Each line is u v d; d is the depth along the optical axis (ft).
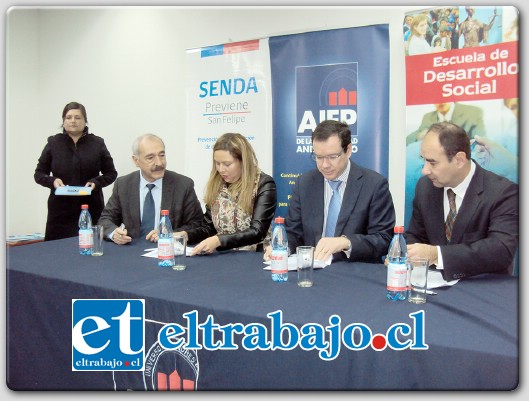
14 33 13.71
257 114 10.61
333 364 4.07
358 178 6.86
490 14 8.03
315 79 9.71
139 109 12.72
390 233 6.59
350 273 5.51
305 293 4.79
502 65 8.00
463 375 3.55
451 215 7.16
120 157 13.19
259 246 7.94
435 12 8.39
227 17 11.12
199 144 11.38
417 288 4.56
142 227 8.61
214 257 6.54
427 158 7.28
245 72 10.66
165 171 8.89
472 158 8.30
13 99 13.85
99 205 12.02
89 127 13.62
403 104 9.22
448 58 8.36
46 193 14.46
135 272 5.76
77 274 5.69
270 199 7.53
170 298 4.74
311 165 9.89
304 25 10.18
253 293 4.84
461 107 8.32
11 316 5.95
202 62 11.16
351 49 9.32
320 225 6.99
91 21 13.24
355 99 9.35
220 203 7.80
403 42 9.11
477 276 5.29
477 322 3.98
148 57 12.41
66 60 13.82
